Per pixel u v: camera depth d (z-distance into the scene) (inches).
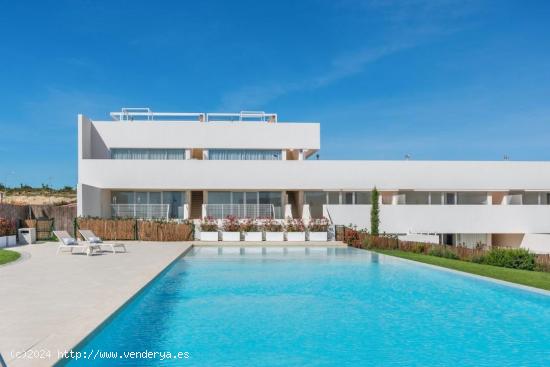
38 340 257.3
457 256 831.7
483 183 1291.8
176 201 1299.2
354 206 1222.9
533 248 1212.5
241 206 1264.8
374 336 335.9
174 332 337.7
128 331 339.9
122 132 1346.0
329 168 1264.8
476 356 295.3
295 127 1380.4
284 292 495.5
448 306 432.5
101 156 1338.6
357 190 1272.1
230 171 1251.2
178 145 1354.6
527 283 500.1
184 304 431.8
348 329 352.5
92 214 1176.2
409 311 412.2
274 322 369.4
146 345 307.4
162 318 377.4
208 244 1053.8
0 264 621.0
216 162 1250.6
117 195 1293.1
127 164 1236.5
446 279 584.4
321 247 1053.8
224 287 521.7
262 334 336.5
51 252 813.2
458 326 363.6
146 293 466.9
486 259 748.6
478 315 398.3
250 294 482.6
